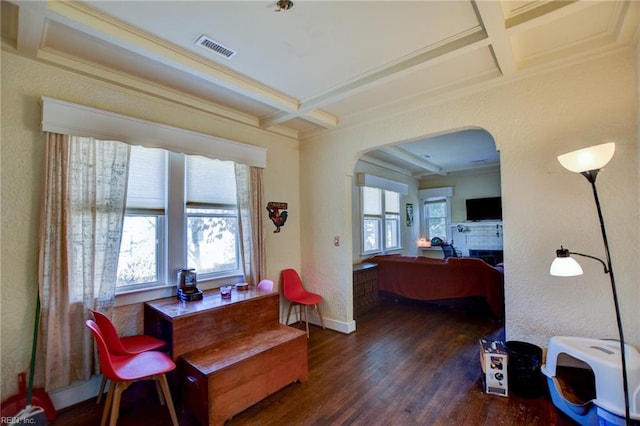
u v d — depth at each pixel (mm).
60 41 2025
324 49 2156
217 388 1956
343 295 3721
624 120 2088
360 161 5551
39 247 2066
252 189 3479
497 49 2078
